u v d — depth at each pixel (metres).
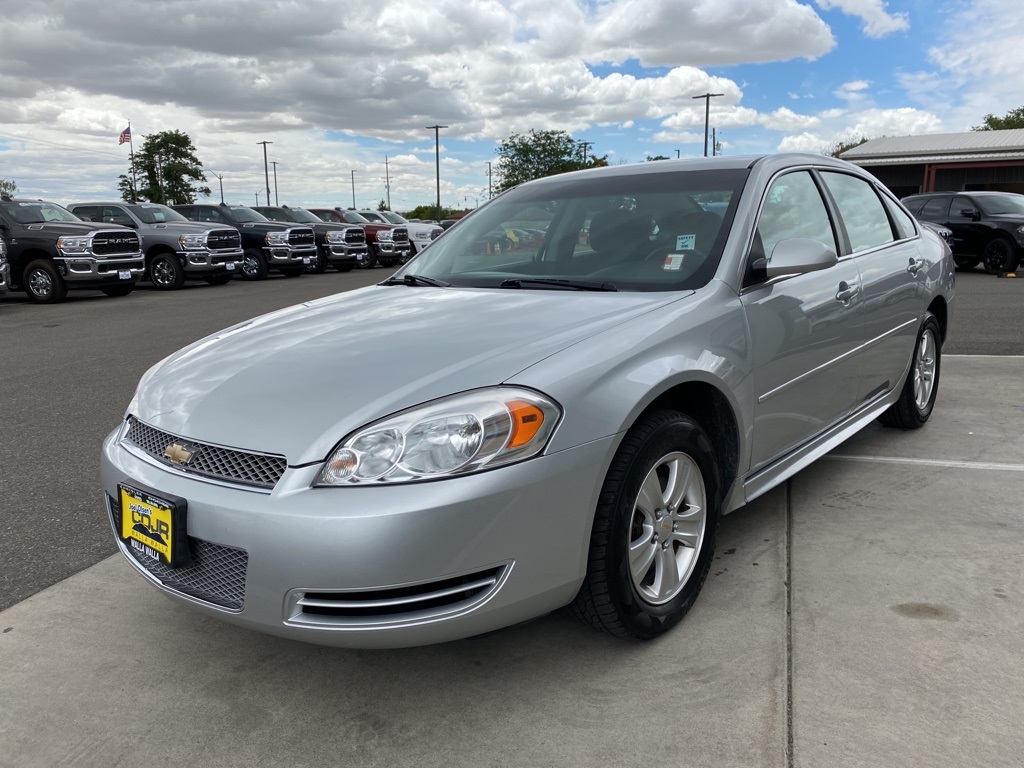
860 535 3.30
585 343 2.39
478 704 2.30
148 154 73.00
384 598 2.05
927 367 4.74
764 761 2.00
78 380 7.05
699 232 3.08
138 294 16.27
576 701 2.29
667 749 2.07
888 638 2.52
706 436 2.70
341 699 2.37
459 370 2.26
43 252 14.52
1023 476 3.91
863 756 2.00
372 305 3.09
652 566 2.57
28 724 2.29
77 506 3.96
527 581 2.16
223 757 2.13
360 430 2.11
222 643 2.71
